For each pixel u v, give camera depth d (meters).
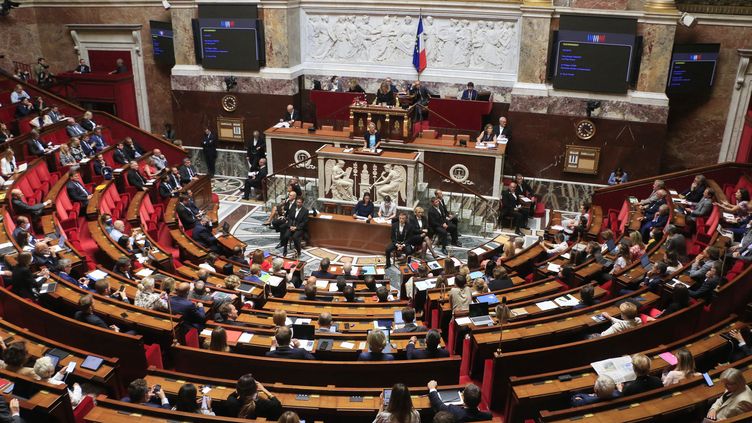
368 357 6.76
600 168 16.53
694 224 12.14
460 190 15.77
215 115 19.02
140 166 15.41
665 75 15.46
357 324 8.01
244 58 18.14
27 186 12.28
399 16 17.70
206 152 18.83
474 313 7.70
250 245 14.23
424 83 18.05
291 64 18.27
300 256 13.73
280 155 17.00
